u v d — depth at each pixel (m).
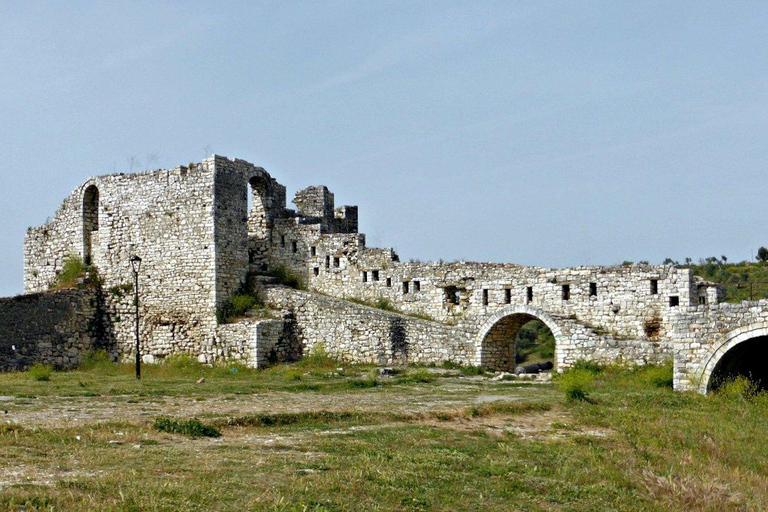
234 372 47.44
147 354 54.78
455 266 52.50
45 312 52.94
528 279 49.69
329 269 56.78
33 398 30.19
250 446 21.47
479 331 48.81
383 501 17.58
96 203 59.06
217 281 53.09
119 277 56.28
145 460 18.81
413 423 27.00
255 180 58.84
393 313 51.72
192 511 15.44
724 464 24.27
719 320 36.31
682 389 37.06
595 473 21.73
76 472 17.30
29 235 60.53
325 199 63.16
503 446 23.92
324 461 20.06
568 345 46.16
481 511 17.92
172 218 54.62
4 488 15.58
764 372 43.38
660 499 20.16
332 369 48.25
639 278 46.31
